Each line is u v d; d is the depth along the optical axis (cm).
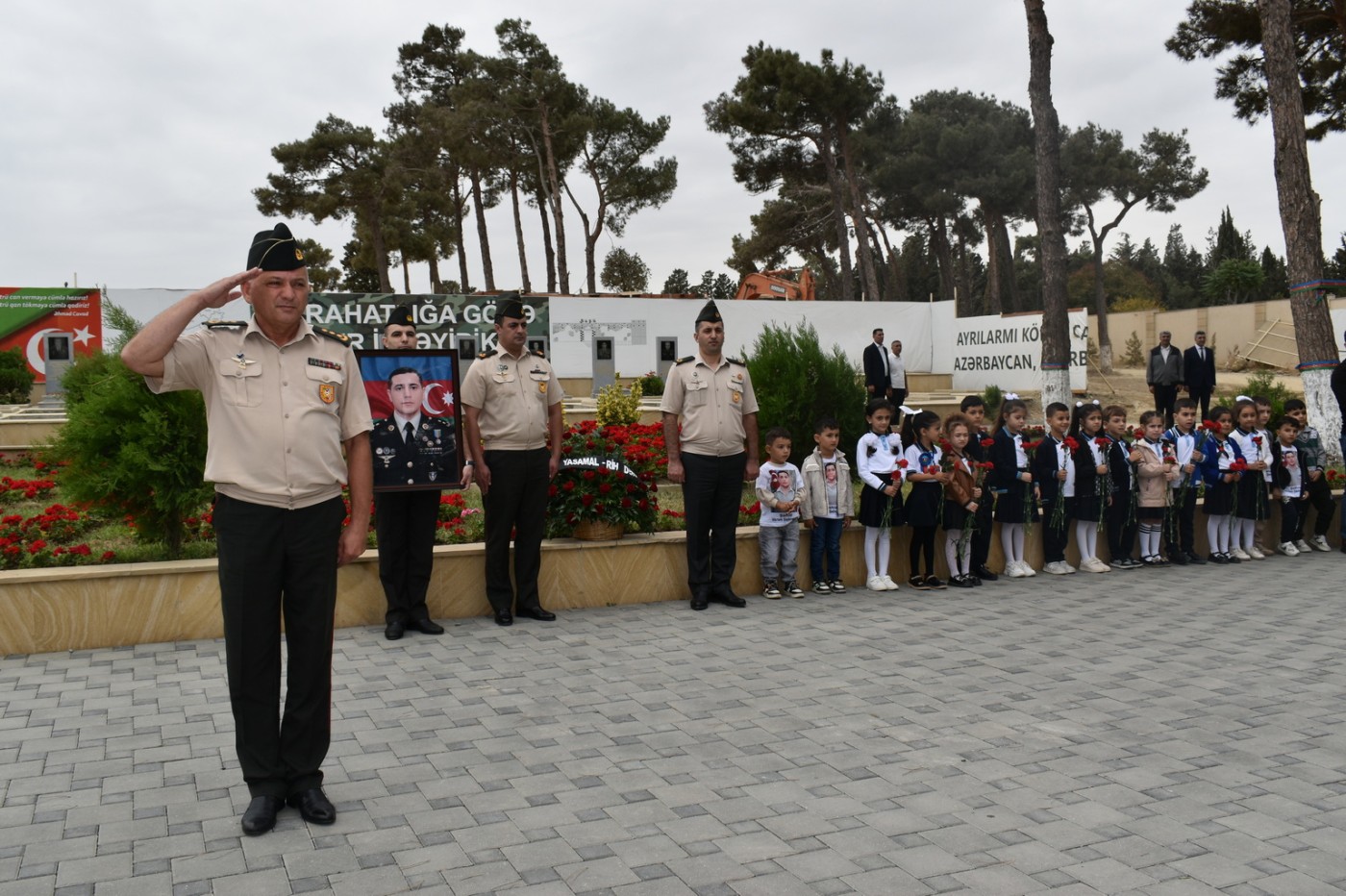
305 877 338
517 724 495
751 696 539
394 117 4309
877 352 1906
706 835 369
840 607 763
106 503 723
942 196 3781
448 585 726
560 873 340
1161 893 326
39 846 361
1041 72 1503
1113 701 531
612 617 727
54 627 629
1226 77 2025
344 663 605
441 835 370
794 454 1155
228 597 379
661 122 3959
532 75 3678
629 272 4678
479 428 692
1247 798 404
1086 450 906
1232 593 814
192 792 412
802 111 3419
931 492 820
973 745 465
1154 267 7100
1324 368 1371
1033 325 2577
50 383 2130
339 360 402
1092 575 901
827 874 338
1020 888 329
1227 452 959
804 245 4269
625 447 895
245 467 377
